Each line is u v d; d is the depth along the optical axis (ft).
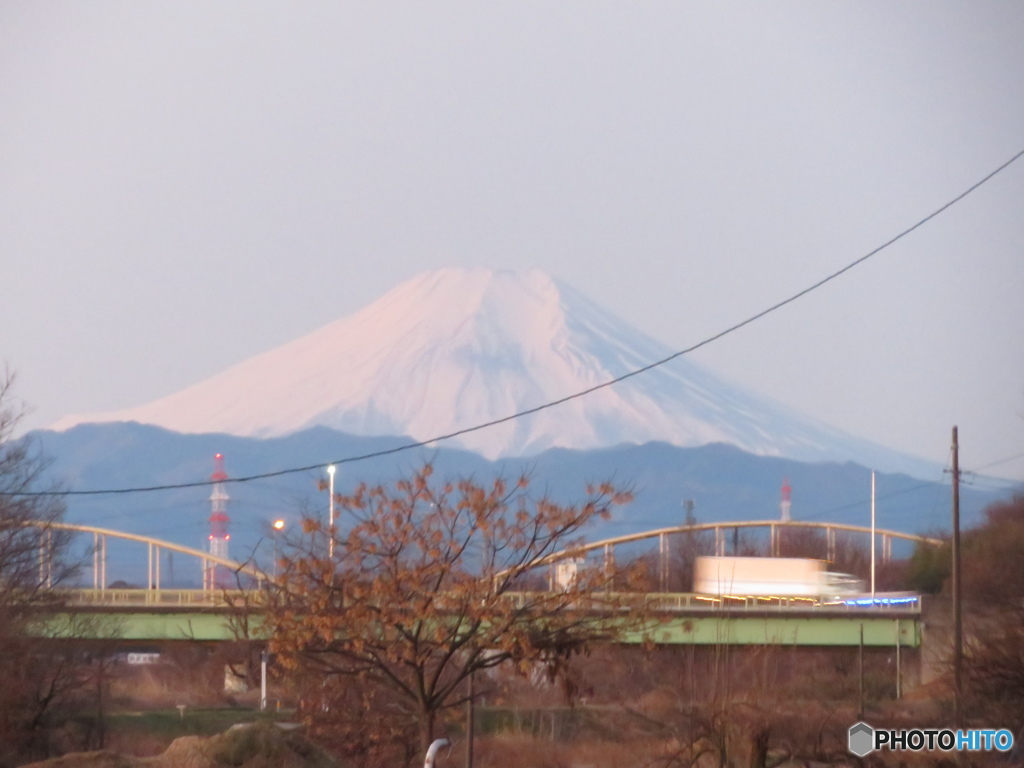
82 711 411.13
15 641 367.86
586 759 334.24
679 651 437.99
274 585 249.55
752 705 299.58
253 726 263.08
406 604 235.40
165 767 242.37
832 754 285.02
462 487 241.55
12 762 350.64
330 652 245.45
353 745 294.46
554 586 247.50
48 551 404.16
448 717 296.30
